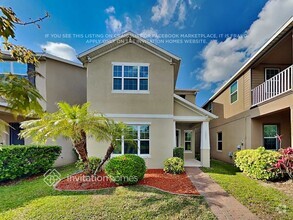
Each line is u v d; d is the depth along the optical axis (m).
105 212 5.88
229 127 17.17
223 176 9.88
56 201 6.60
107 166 8.34
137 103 12.24
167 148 12.13
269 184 8.48
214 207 6.22
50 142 13.03
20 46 2.84
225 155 17.88
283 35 9.77
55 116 8.61
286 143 12.79
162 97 12.35
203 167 12.34
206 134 12.76
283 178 8.95
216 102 21.36
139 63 12.37
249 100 13.49
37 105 2.22
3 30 2.28
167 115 12.29
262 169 8.93
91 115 9.17
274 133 13.20
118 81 12.27
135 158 8.71
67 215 5.70
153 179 9.19
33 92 2.20
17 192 7.71
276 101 10.45
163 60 12.50
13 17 2.45
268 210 5.99
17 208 6.18
